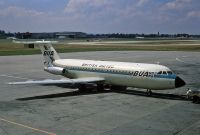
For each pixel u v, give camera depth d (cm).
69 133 2119
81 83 3697
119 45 17625
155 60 8269
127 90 3853
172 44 18400
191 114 2628
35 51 12494
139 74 3388
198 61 8031
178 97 3403
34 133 2119
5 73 5741
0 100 3256
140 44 18975
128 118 2502
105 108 2858
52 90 3888
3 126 2281
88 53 10856
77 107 2905
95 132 2139
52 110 2784
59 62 4344
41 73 5759
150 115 2597
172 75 3206
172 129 2198
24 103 3097
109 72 3666
